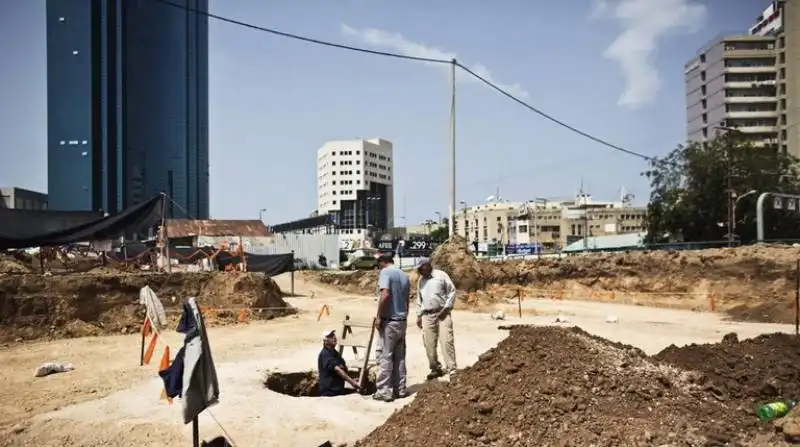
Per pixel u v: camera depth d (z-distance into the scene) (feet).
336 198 451.94
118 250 101.86
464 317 66.39
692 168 161.48
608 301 88.84
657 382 22.40
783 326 57.21
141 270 86.02
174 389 22.15
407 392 30.04
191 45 363.76
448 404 21.86
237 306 69.92
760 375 25.59
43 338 53.36
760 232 93.15
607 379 21.85
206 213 374.84
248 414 26.35
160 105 352.90
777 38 291.99
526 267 104.99
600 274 95.66
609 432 18.86
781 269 74.38
